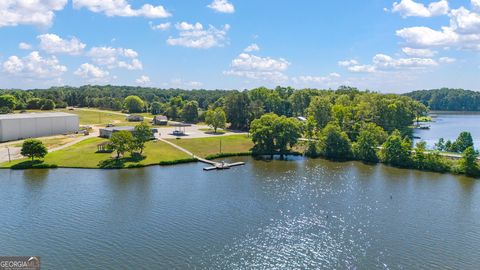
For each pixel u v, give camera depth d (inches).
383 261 2364.7
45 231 2755.9
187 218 3038.9
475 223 2972.4
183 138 6476.4
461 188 3919.8
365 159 5354.3
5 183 3976.4
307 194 3713.1
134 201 3442.4
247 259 2373.3
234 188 3907.5
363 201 3499.0
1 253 2416.3
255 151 5871.1
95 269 2225.6
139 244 2559.1
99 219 2994.6
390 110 7249.0
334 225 2930.6
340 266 2299.5
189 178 4308.6
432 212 3213.6
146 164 4877.0
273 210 3248.0
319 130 6815.9
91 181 4099.4
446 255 2445.9
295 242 2625.5
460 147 5467.5
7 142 5880.9
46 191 3718.0
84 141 5969.5
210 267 2267.5
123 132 5078.7
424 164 4783.5
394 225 2933.1
